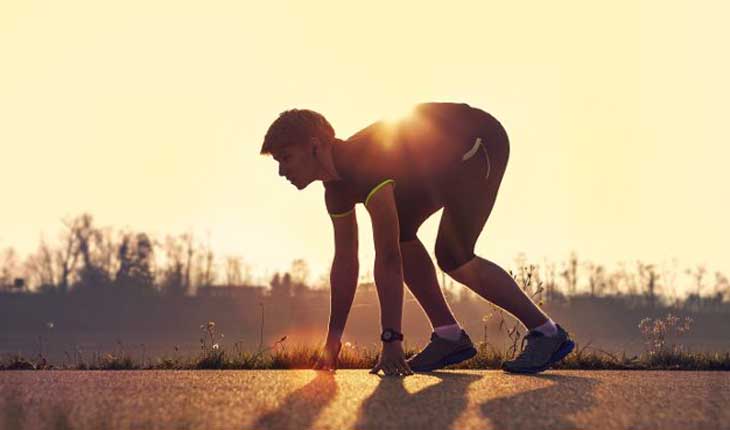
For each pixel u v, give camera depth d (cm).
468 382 383
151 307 7756
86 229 8594
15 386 365
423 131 418
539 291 602
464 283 436
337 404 315
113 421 279
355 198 431
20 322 7519
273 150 408
